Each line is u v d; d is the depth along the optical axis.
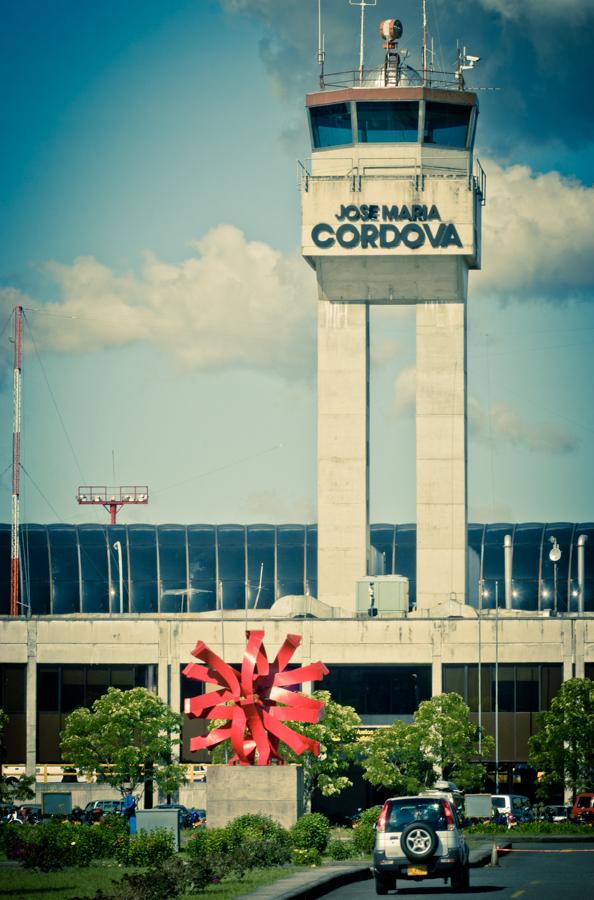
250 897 43.22
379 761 114.31
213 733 74.56
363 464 132.25
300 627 127.31
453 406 132.50
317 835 63.50
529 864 59.66
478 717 126.69
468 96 130.50
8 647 129.25
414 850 45.31
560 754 114.62
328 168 133.00
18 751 129.00
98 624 129.25
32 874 55.56
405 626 126.69
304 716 73.50
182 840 75.69
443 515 132.00
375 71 134.00
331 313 133.38
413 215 131.00
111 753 112.62
